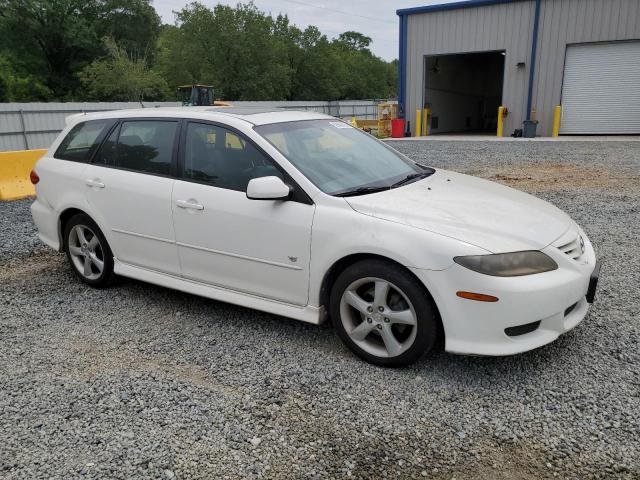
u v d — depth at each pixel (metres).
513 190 4.19
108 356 3.58
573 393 3.01
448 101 29.02
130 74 45.94
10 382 3.25
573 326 3.26
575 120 21.81
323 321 3.59
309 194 3.50
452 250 2.99
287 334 3.86
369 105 46.03
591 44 20.83
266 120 4.03
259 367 3.39
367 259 3.29
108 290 4.81
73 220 4.80
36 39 58.16
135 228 4.32
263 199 3.44
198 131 4.07
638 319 3.90
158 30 65.50
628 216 7.01
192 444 2.66
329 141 4.13
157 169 4.23
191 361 3.49
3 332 3.97
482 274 2.94
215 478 2.42
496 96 33.34
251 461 2.53
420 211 3.28
